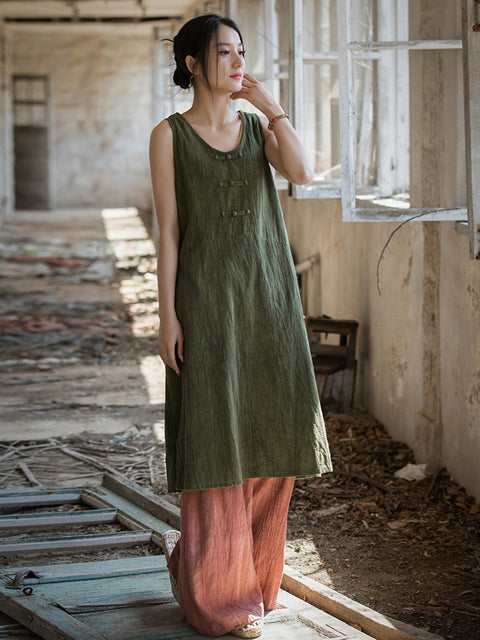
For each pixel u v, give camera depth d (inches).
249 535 107.8
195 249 104.7
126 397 244.5
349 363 220.7
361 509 159.5
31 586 121.1
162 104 597.9
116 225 775.7
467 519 152.3
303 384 106.7
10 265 518.0
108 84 951.0
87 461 188.2
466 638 114.0
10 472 181.6
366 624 112.2
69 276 479.2
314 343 226.7
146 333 334.6
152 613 112.7
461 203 161.3
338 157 237.0
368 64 218.1
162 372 275.6
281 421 106.2
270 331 105.9
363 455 188.1
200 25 103.3
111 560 133.0
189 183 104.7
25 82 941.2
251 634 105.7
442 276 168.2
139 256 557.0
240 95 106.3
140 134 962.7
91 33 930.7
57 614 109.6
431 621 118.5
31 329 335.6
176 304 105.1
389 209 155.9
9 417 223.0
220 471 102.5
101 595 118.0
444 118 165.5
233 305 104.7
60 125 952.9
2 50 797.9
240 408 105.6
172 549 121.0
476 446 156.2
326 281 262.1
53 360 290.4
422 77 168.7
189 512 106.1
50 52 939.3
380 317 207.8
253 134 107.3
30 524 150.3
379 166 222.1
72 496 165.2
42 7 652.1
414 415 185.8
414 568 135.4
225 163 104.9
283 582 126.1
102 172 965.8
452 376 166.4
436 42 155.3
